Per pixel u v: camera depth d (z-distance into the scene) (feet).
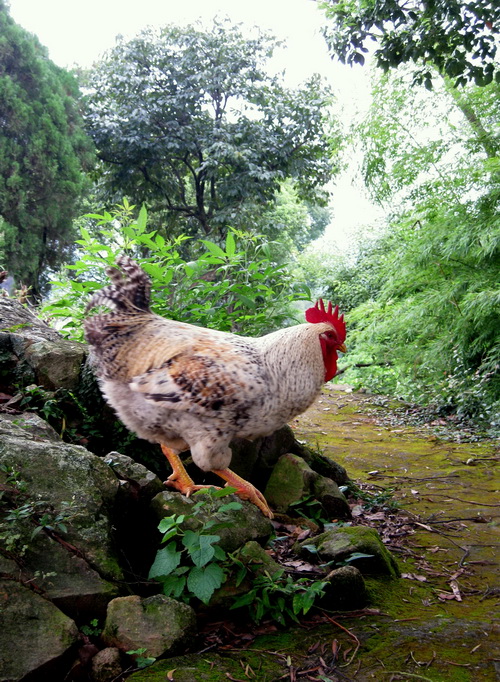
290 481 3.73
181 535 2.60
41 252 15.87
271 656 2.26
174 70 17.20
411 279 8.89
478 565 3.27
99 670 2.06
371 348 10.93
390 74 8.52
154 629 2.20
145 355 2.73
